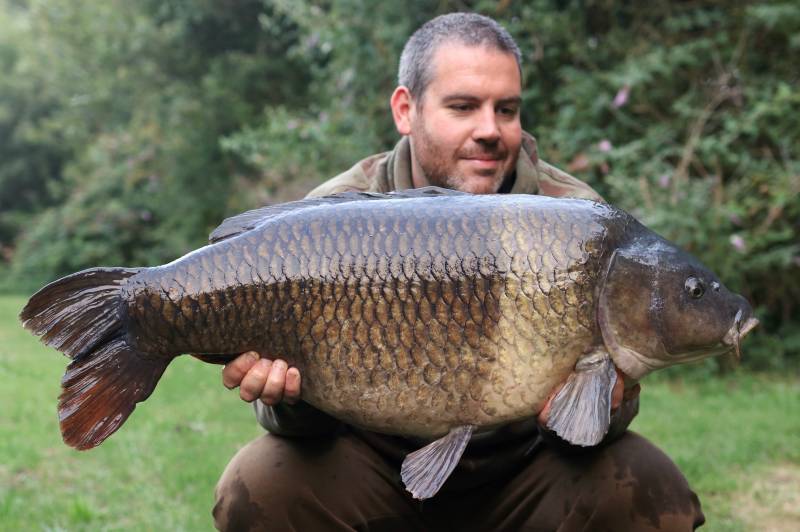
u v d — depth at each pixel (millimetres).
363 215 2027
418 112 2670
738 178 6555
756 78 6719
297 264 2002
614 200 6539
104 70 13031
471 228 2016
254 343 2025
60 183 17453
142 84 12539
